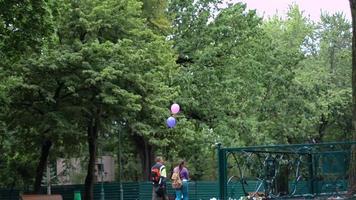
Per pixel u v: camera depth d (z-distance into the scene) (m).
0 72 24.53
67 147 33.12
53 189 38.78
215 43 36.72
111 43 25.28
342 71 52.25
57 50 25.12
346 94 48.12
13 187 39.28
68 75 25.28
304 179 11.68
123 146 44.03
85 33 26.83
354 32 12.12
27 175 39.16
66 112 25.84
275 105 42.94
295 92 43.38
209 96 35.62
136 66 26.42
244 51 37.56
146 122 29.38
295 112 43.38
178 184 23.61
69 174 48.75
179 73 34.03
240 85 36.34
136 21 27.94
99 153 43.81
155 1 34.22
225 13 36.84
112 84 25.17
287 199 11.04
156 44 27.84
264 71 41.38
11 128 27.22
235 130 35.75
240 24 37.16
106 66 25.27
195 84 35.19
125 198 37.84
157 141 30.08
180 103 33.41
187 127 31.75
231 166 12.81
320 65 51.44
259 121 41.31
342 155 12.07
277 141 43.09
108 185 38.44
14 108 25.98
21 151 30.39
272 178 11.03
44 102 25.86
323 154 11.96
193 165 50.09
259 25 41.69
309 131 46.38
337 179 11.98
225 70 36.53
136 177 52.34
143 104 27.50
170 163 43.91
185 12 36.88
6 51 21.89
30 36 21.50
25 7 20.64
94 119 27.31
